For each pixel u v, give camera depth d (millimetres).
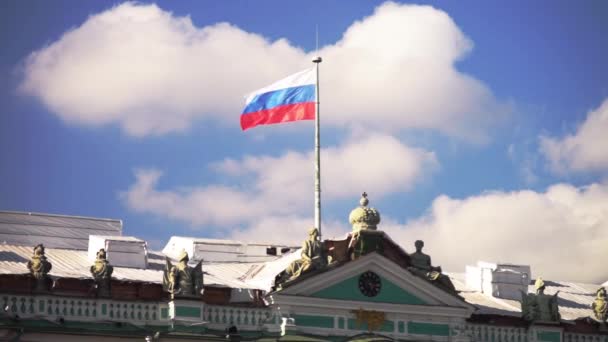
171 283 87125
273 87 99125
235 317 88938
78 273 87375
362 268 91500
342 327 90875
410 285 92688
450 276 108188
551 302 98750
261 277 93875
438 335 93750
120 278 88000
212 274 95125
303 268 89750
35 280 84375
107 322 85625
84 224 99500
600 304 101375
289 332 88938
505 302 103000
